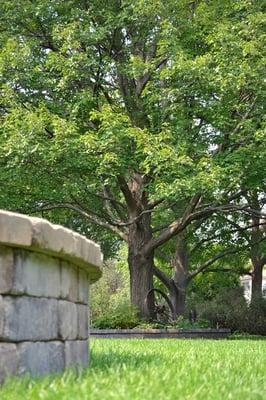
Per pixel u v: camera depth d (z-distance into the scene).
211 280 27.97
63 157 14.88
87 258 4.58
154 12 15.90
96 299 28.69
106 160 14.38
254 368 5.51
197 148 15.67
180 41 16.59
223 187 15.09
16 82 15.89
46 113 15.05
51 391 3.31
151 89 16.28
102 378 3.95
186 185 14.04
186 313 23.03
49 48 17.62
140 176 17.62
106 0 16.98
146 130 14.85
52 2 16.78
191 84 15.48
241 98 16.28
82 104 15.88
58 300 4.35
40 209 17.09
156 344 10.09
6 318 3.70
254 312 20.92
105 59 16.27
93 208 18.62
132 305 17.17
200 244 23.14
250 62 15.08
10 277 3.74
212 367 5.28
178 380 3.99
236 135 15.61
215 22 16.58
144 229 17.81
